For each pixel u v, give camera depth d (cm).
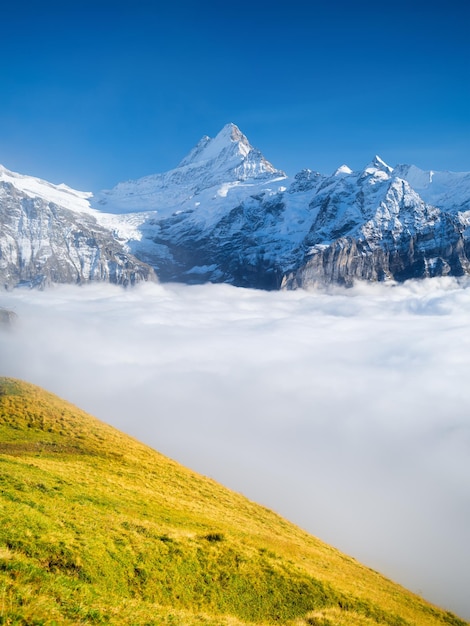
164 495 5966
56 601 2152
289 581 4075
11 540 3020
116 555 3462
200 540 4247
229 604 3556
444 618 5047
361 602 4231
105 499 4638
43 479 4541
